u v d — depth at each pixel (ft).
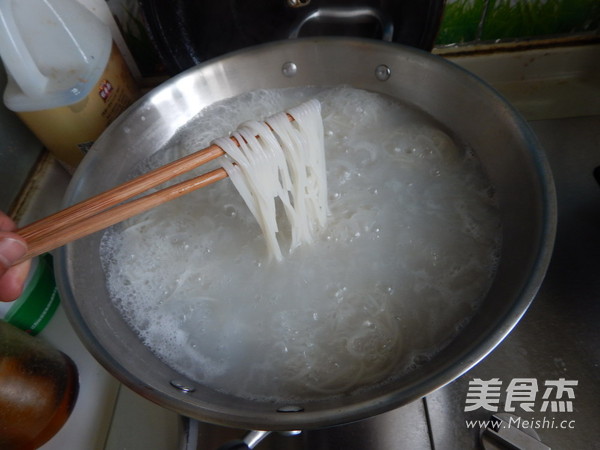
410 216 0.81
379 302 0.73
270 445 0.72
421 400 0.73
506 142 0.74
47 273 0.87
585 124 1.04
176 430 0.78
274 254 0.79
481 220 0.77
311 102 0.74
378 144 0.90
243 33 0.99
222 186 0.90
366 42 0.84
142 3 0.86
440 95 0.84
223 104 0.93
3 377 0.68
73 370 0.83
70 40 0.82
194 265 0.80
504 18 1.01
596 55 1.08
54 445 0.79
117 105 0.92
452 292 0.72
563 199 0.91
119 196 0.61
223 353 0.71
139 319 0.74
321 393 0.65
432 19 0.89
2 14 0.73
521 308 0.54
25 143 1.00
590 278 0.81
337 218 0.83
